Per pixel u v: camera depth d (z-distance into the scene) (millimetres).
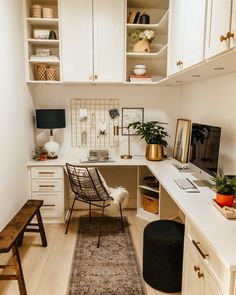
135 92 3568
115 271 2301
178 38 2297
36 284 2131
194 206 1748
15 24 2709
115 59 3098
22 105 2922
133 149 3670
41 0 3145
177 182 2291
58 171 3162
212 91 2525
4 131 2357
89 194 2771
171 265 1993
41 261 2451
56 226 3180
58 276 2232
